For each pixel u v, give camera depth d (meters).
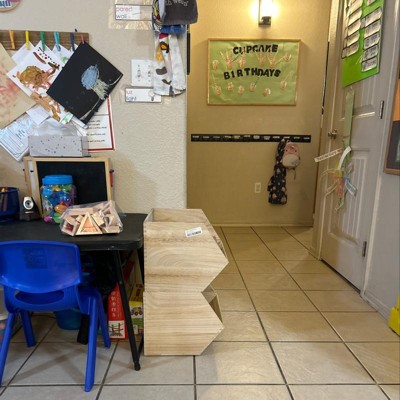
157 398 1.15
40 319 1.66
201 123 3.33
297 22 3.15
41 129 1.49
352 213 2.06
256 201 3.53
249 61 3.20
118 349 1.42
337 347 1.45
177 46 1.42
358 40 1.97
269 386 1.21
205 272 1.31
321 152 2.55
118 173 1.55
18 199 1.46
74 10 1.39
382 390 1.20
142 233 1.25
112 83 1.46
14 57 1.42
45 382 1.22
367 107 1.90
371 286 1.83
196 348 1.38
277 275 2.24
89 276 1.40
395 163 1.60
